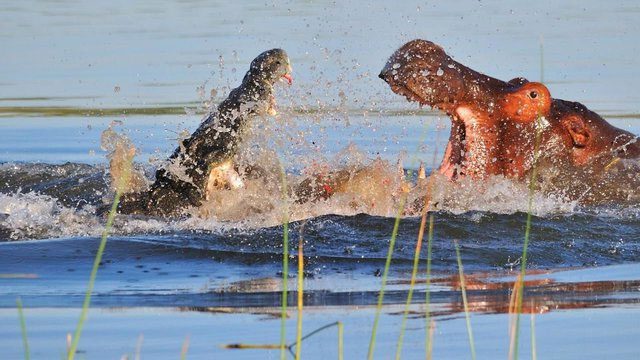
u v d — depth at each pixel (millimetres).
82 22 82125
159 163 29047
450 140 29734
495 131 29219
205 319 20344
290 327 19812
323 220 26812
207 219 27000
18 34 76625
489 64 57219
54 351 18547
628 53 62500
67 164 36281
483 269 24266
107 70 61562
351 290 22359
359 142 41781
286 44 63031
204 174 26328
